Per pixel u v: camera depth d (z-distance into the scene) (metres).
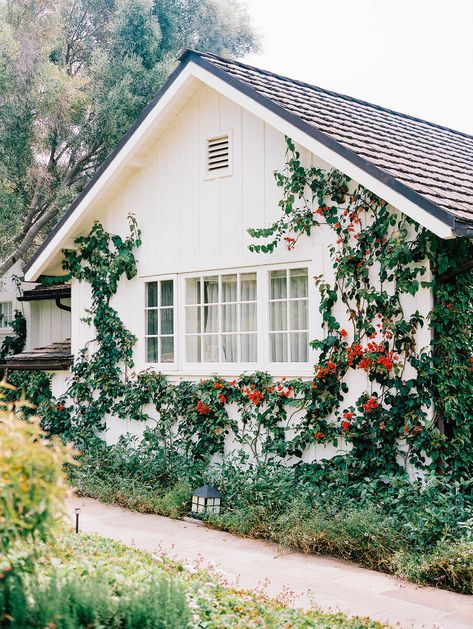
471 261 7.43
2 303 18.98
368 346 7.82
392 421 7.61
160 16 23.28
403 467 7.62
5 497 3.50
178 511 8.30
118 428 10.61
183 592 4.44
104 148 20.70
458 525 6.29
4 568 4.02
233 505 8.00
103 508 8.72
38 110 18.94
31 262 11.36
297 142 8.16
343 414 8.05
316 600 5.51
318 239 8.41
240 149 9.28
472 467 7.65
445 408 7.33
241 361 9.27
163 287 10.26
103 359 10.77
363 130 9.26
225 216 9.41
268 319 8.92
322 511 7.11
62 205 19.75
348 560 6.58
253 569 6.29
